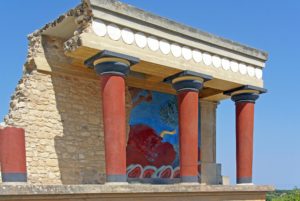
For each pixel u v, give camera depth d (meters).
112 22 11.27
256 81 15.24
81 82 13.47
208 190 12.69
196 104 13.22
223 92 15.66
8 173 9.86
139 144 14.78
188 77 13.08
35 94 12.38
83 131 13.25
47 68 12.64
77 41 10.77
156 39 12.36
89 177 13.10
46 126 12.43
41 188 9.12
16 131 10.07
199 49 13.50
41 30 12.59
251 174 14.77
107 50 11.02
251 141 14.94
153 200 11.26
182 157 12.93
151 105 15.41
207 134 17.25
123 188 10.52
